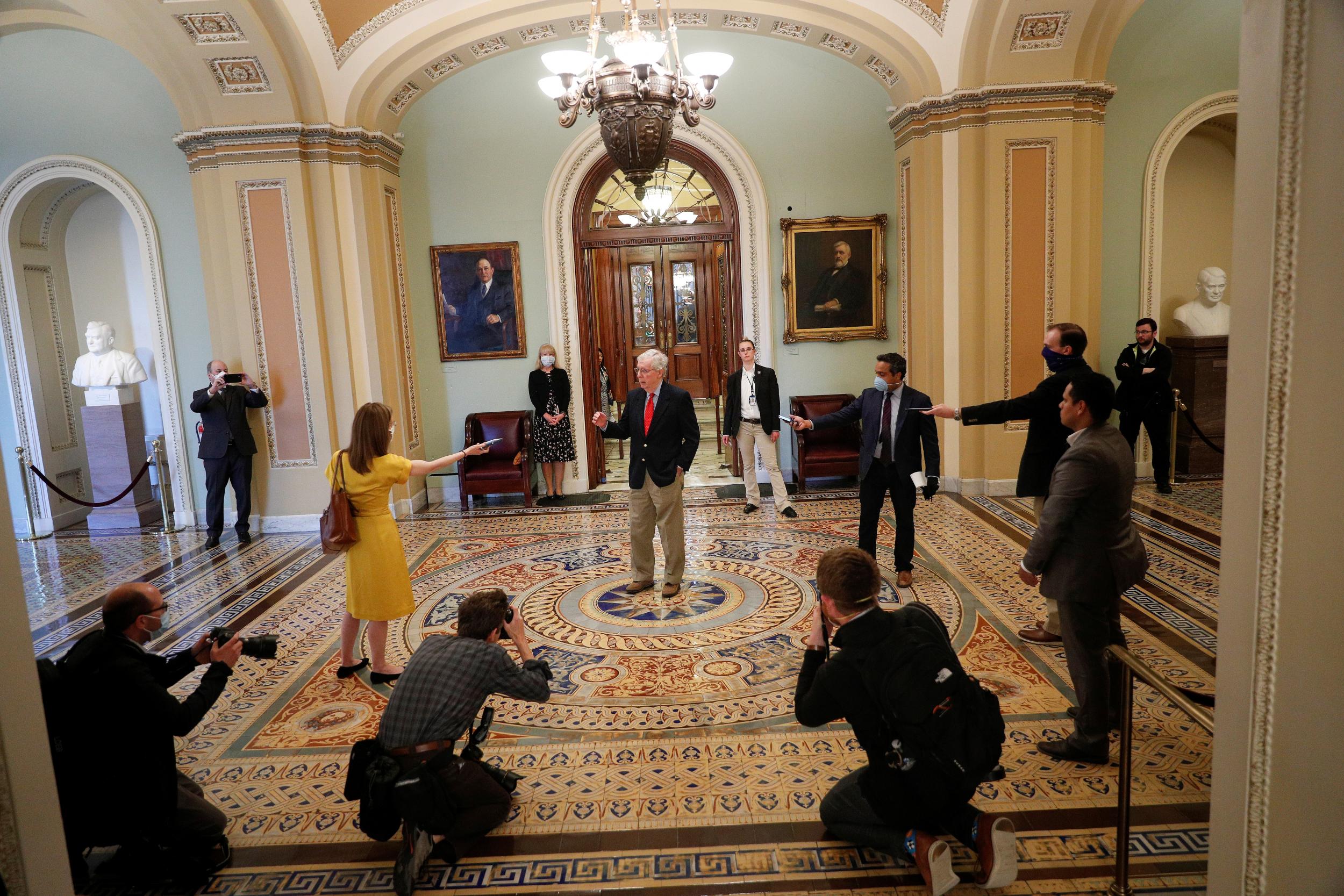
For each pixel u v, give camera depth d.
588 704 4.14
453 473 9.13
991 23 7.36
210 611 5.79
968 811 2.60
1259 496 1.52
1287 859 1.57
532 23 7.76
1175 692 2.27
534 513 8.26
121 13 6.70
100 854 3.06
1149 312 8.41
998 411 4.47
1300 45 1.39
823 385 9.05
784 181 8.80
